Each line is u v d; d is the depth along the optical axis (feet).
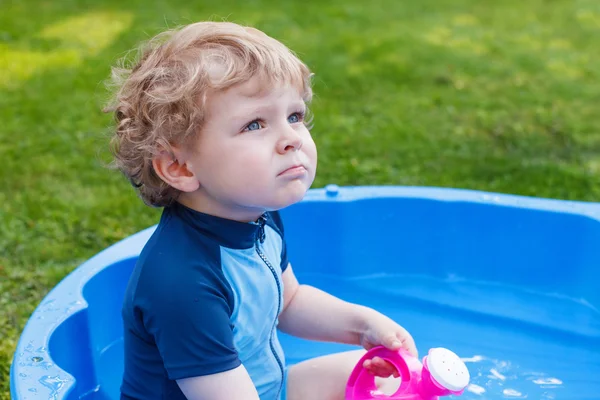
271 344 4.57
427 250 7.12
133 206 8.89
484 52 14.48
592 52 14.75
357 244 7.11
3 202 8.94
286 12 16.76
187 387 3.97
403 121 11.35
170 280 3.94
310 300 4.94
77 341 5.34
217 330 3.94
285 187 3.97
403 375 4.39
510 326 6.43
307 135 4.15
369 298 6.88
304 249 7.07
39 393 4.36
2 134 10.66
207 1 17.53
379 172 9.83
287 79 4.00
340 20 16.28
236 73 3.89
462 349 6.14
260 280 4.33
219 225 4.13
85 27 15.58
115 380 5.73
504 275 6.98
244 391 3.97
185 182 4.05
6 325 6.77
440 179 9.64
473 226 6.98
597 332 6.34
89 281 5.67
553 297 6.79
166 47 4.17
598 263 6.59
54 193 9.16
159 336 3.95
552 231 6.76
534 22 16.65
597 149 10.59
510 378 5.75
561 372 5.84
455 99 12.19
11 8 16.83
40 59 13.73
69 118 11.18
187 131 3.94
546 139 10.87
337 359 4.94
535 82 13.07
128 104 4.19
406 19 16.52
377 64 13.56
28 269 7.70
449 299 6.83
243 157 3.89
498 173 9.80
